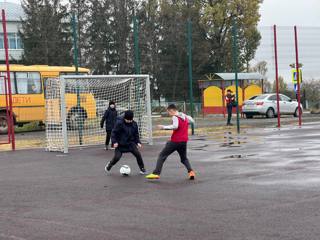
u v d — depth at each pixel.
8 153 17.53
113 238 6.71
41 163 14.72
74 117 19.48
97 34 28.95
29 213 8.30
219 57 49.94
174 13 46.31
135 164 13.86
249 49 50.62
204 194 9.45
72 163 14.52
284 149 15.95
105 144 18.42
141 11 41.06
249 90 38.41
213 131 23.78
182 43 29.42
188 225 7.25
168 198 9.20
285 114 34.78
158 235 6.79
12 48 47.69
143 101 20.08
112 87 20.59
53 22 32.25
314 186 9.83
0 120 26.58
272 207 8.16
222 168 12.55
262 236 6.57
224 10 51.34
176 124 11.12
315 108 41.22
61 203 9.05
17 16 49.69
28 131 28.41
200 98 42.56
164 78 29.42
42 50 27.17
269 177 11.03
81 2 45.00
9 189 10.60
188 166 11.27
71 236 6.86
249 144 17.73
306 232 6.69
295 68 25.95
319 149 15.73
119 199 9.27
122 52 28.95
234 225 7.15
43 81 27.70
